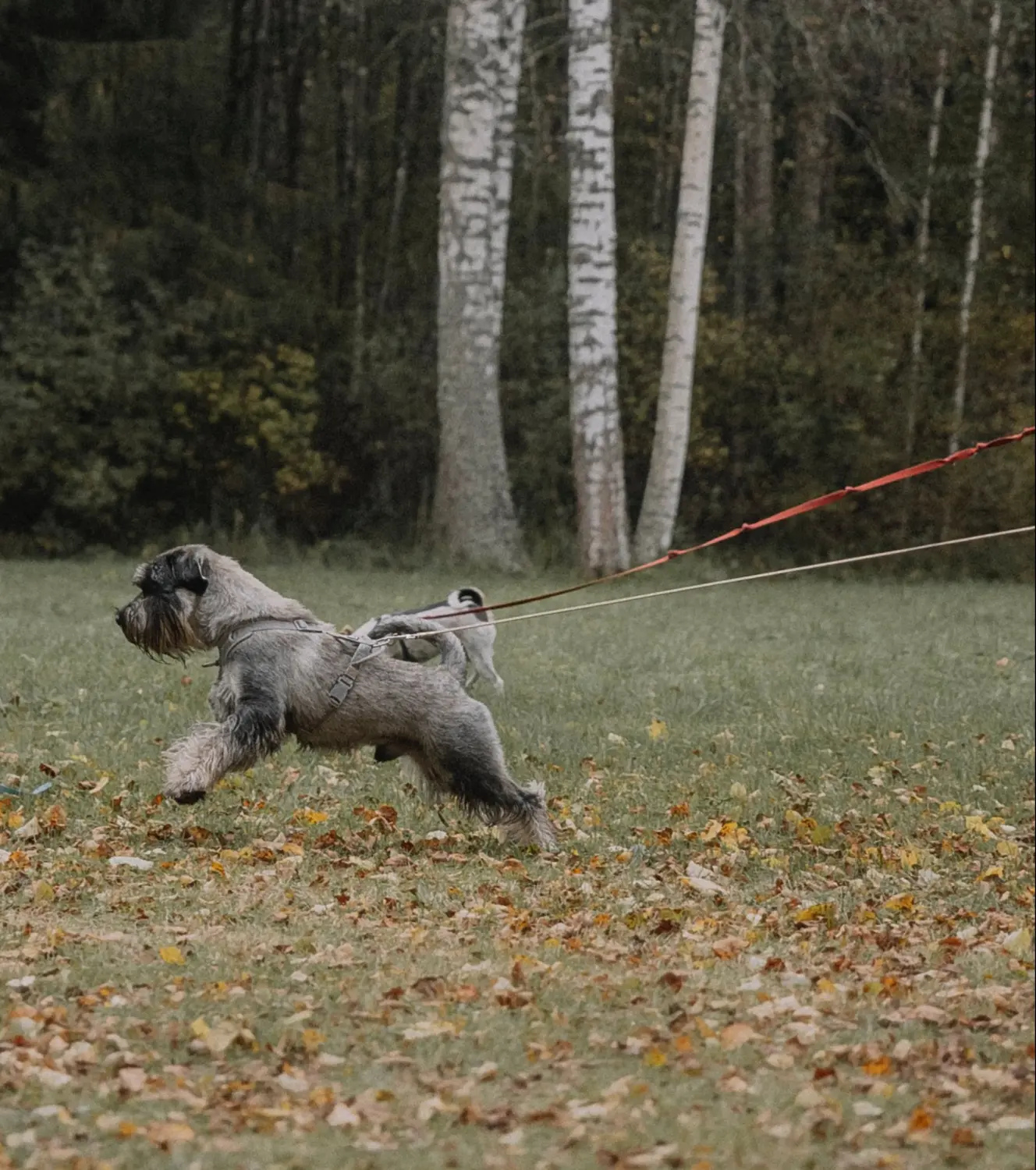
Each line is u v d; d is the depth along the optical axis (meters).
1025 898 8.09
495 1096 5.00
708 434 33.19
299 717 8.31
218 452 30.55
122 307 29.42
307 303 31.30
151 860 7.76
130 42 29.22
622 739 11.88
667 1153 4.54
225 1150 4.52
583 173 26.20
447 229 27.22
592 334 26.59
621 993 6.00
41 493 29.27
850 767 11.44
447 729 8.40
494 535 27.52
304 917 6.89
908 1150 4.66
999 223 35.28
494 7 26.75
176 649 8.32
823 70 28.84
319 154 34.78
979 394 34.16
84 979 5.91
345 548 28.95
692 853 8.83
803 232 35.03
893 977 6.29
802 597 25.02
